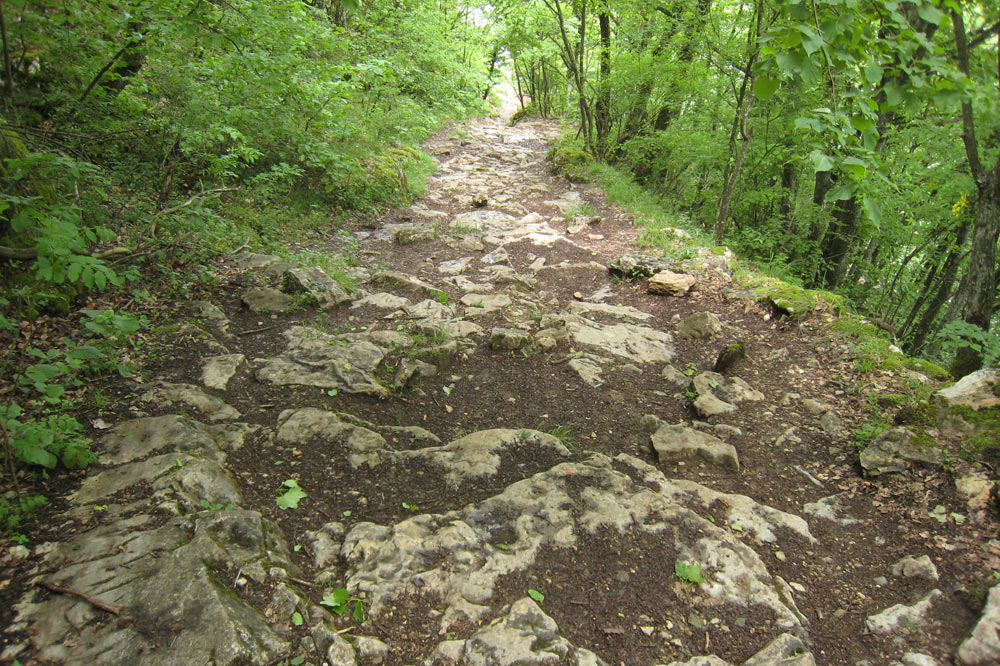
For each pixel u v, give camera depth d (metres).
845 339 5.29
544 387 4.75
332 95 8.89
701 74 10.09
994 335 5.40
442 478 3.51
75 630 2.26
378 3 15.65
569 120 22.84
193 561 2.59
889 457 3.72
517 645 2.44
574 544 3.04
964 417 3.84
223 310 5.45
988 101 2.74
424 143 16.12
